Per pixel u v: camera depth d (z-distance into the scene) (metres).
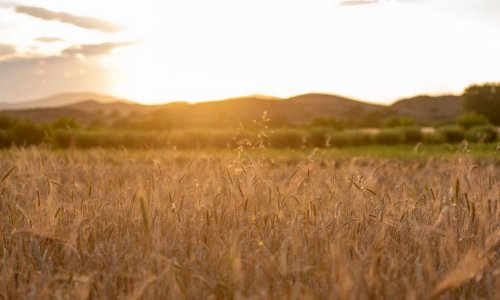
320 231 3.54
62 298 2.70
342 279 2.50
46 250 3.35
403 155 17.28
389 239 3.51
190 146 24.55
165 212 3.97
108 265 3.23
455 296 2.94
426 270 2.96
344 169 6.31
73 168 6.41
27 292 2.89
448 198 4.61
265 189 4.43
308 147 26.72
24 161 5.93
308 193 4.54
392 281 2.73
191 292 2.68
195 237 3.53
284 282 2.74
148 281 2.54
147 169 6.25
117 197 4.63
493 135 29.06
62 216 3.98
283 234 3.66
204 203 4.23
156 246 3.27
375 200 4.54
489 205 3.91
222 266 3.07
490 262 3.17
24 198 4.81
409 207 4.16
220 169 4.99
